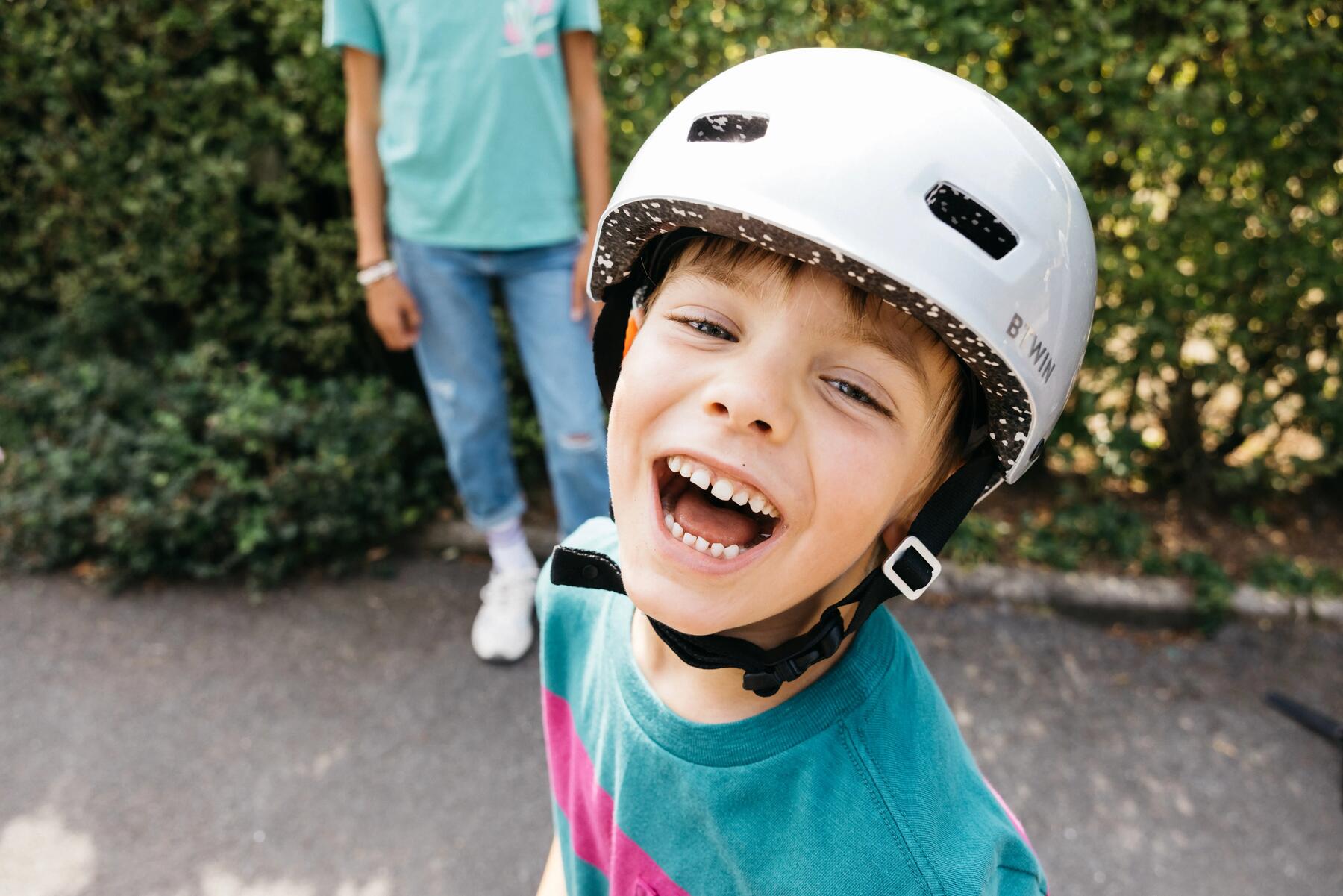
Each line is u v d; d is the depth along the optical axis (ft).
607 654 3.26
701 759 2.78
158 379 11.70
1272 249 9.99
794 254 2.22
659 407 2.37
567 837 3.63
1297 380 10.78
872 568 2.88
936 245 2.23
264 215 11.72
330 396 11.32
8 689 8.77
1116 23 9.53
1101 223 10.23
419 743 8.35
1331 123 9.62
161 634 9.55
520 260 7.99
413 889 7.06
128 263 11.58
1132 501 11.80
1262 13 9.31
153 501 10.12
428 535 11.05
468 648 9.52
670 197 2.43
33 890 6.95
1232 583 10.44
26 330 12.63
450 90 7.30
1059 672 9.44
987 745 8.52
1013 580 10.40
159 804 7.66
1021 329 2.36
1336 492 12.01
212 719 8.52
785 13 9.79
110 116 11.25
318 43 10.16
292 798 7.77
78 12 10.66
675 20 10.07
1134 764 8.38
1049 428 2.83
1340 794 8.11
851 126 2.33
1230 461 12.27
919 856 2.45
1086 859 7.44
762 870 2.64
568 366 8.20
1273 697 9.09
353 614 9.95
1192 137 9.68
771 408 2.18
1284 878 7.35
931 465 2.61
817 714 2.68
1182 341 10.77
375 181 8.07
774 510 2.29
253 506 10.23
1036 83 9.64
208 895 6.95
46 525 10.13
